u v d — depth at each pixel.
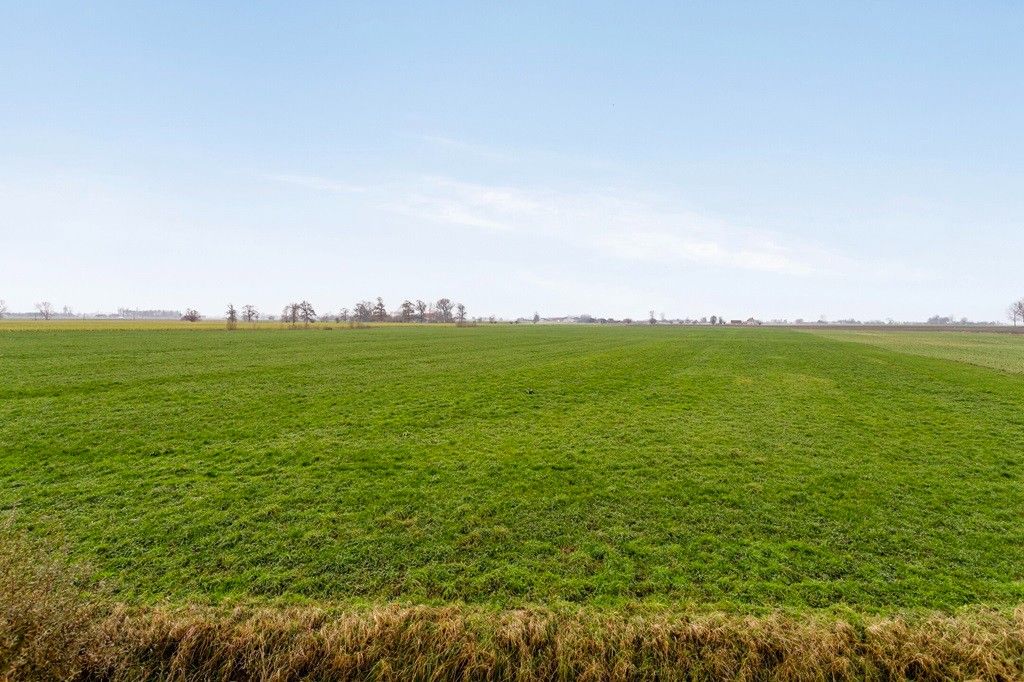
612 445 15.38
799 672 5.66
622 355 46.50
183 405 20.20
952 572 8.08
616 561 8.39
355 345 55.34
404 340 66.75
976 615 6.71
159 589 7.46
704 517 10.19
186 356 39.41
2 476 11.97
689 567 8.20
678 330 136.00
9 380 24.92
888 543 9.05
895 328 176.25
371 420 18.36
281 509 10.39
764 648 5.95
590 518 10.12
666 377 31.03
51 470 12.45
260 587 7.55
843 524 9.85
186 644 5.77
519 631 6.09
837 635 6.13
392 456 14.12
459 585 7.66
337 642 5.86
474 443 15.52
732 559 8.48
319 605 7.09
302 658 5.69
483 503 10.84
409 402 21.83
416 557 8.50
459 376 30.31
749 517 10.19
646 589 7.57
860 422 18.62
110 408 19.22
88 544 8.74
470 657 5.77
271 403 21.11
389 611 6.49
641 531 9.55
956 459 14.10
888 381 29.61
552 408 20.97
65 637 5.21
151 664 5.68
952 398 23.88
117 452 13.98
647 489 11.73
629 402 22.45
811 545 8.96
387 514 10.20
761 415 19.80
